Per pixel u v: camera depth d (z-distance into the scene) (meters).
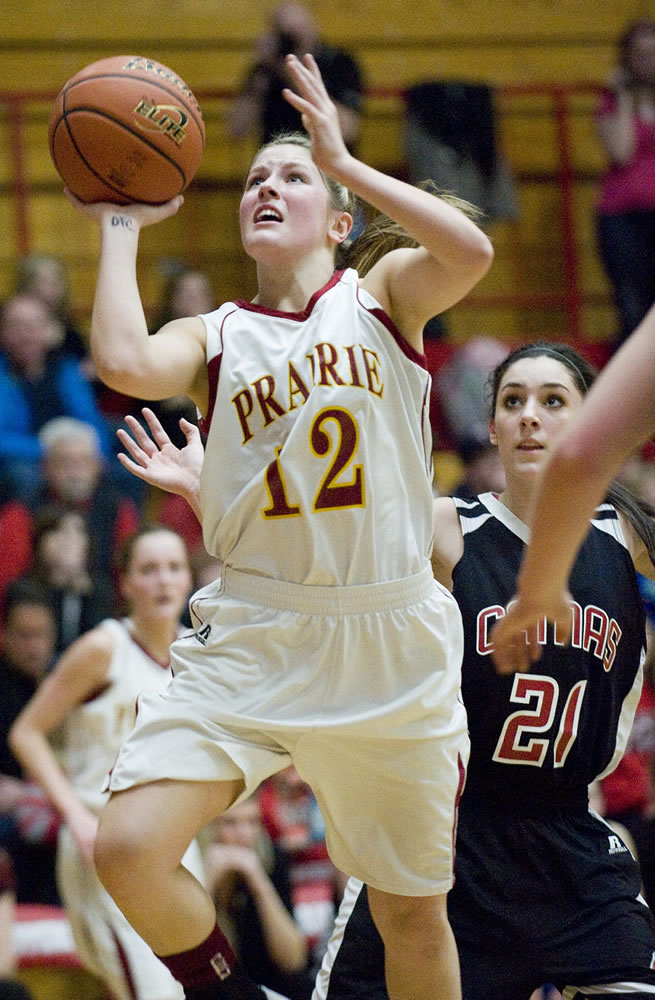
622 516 9.99
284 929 13.81
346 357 7.86
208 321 8.11
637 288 25.55
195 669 7.80
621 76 25.89
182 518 20.58
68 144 8.14
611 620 9.60
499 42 29.80
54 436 19.52
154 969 13.54
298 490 7.70
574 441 5.39
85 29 28.42
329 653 7.73
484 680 9.34
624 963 9.10
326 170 7.36
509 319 28.00
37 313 21.02
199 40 28.77
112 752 14.30
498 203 25.58
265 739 7.73
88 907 13.77
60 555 17.94
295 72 7.33
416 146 25.27
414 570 7.92
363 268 9.34
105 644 14.26
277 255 8.14
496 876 9.36
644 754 15.91
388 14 29.55
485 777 9.46
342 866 8.17
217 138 27.72
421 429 8.20
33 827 15.45
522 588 5.91
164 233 27.20
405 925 8.10
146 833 7.38
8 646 16.80
